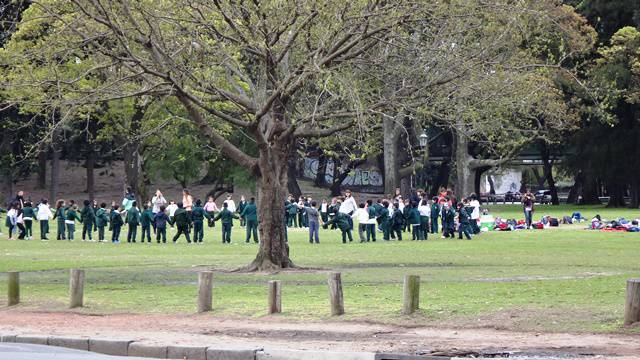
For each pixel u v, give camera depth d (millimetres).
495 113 48000
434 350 22391
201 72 42656
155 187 144250
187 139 98125
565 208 123250
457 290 34062
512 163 135875
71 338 24469
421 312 28359
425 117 47844
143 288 37438
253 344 23609
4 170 113812
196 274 43562
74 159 127688
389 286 36656
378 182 149875
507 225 81812
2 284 40250
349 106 42969
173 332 26203
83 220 74312
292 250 59500
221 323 27922
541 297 31484
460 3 42000
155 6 40625
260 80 46844
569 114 92250
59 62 43000
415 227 71062
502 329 25734
